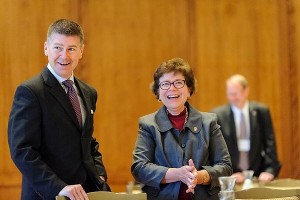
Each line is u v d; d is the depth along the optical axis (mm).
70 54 3922
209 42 8898
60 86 3959
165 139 4094
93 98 4219
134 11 8727
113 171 8602
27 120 3799
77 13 8547
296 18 9047
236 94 7207
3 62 8320
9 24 8344
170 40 8797
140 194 3701
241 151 7195
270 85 9008
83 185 3996
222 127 7195
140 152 4094
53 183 3697
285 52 9062
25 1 8391
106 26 8648
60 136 3896
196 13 8875
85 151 4004
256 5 9008
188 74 4117
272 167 7188
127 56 8695
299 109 9047
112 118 8633
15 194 8297
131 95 8688
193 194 3977
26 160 3734
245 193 3998
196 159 4047
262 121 7266
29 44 8383
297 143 9055
